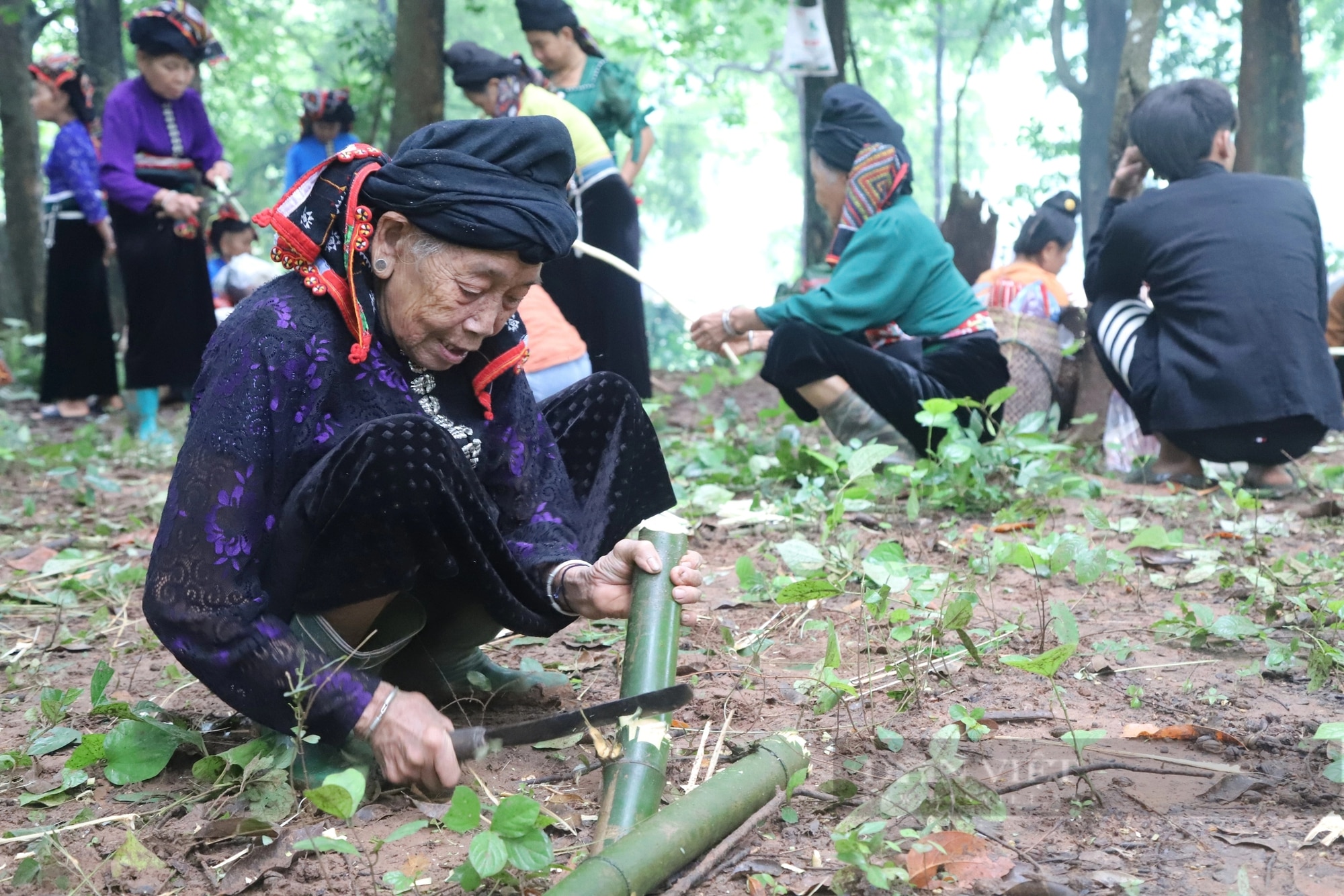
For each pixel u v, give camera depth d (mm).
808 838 1878
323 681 1962
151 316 6816
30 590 3744
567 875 1691
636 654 2109
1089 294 5398
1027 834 1878
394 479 1945
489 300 2031
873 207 4949
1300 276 4781
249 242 9844
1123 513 4395
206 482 1979
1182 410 4762
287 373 2035
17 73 11555
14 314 13109
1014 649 2828
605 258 4777
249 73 22109
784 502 4375
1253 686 2574
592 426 2492
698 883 1740
